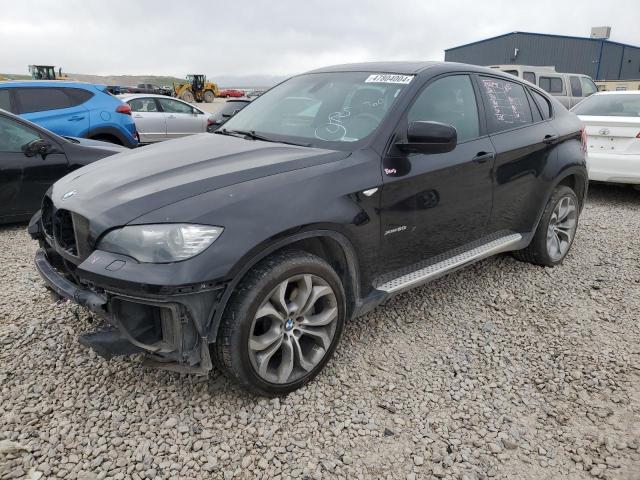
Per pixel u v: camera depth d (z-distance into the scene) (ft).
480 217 12.50
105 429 8.25
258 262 8.40
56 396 8.98
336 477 7.51
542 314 12.62
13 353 10.18
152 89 126.11
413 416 8.83
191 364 7.98
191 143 11.37
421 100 11.16
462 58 145.48
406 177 10.28
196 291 7.63
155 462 7.65
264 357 8.61
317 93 12.32
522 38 128.06
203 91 131.23
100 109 27.99
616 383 9.89
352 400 9.18
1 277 14.05
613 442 8.36
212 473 7.52
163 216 7.85
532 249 14.99
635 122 22.45
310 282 8.94
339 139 10.57
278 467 7.66
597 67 127.75
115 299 7.82
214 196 8.23
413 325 11.91
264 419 8.60
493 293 13.69
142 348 8.04
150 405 8.85
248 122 12.66
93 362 9.95
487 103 12.87
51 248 10.22
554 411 9.07
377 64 12.76
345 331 11.52
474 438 8.36
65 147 19.42
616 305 13.16
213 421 8.51
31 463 7.52
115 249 7.93
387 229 10.17
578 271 15.35
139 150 11.48
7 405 8.70
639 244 17.98
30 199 18.75
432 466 7.77
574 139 15.57
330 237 9.27
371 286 10.25
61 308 11.97
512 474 7.68
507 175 12.89
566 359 10.68
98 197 8.76
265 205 8.36
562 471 7.77
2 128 18.17
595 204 24.22
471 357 10.66
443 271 11.51
